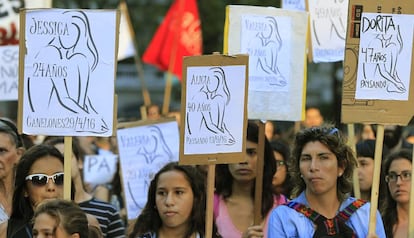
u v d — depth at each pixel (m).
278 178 15.39
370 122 12.07
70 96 11.99
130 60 65.81
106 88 12.01
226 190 13.90
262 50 13.71
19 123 11.98
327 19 16.17
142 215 12.55
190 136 12.03
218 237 12.73
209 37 49.16
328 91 59.62
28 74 11.98
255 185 13.49
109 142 24.56
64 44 11.99
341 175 11.83
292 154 12.08
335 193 11.77
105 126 12.00
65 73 11.99
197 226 12.38
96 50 11.99
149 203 12.53
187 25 26.14
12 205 12.30
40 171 12.25
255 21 13.70
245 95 12.21
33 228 10.68
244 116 12.22
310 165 11.66
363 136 21.30
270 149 13.95
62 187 12.40
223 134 12.13
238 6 13.68
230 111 12.16
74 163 13.72
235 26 13.67
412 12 12.08
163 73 67.44
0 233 12.21
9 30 19.36
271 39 13.74
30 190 12.27
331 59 16.19
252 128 13.85
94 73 11.99
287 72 13.79
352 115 12.08
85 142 22.02
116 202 18.84
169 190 12.26
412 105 12.09
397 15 12.07
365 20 12.05
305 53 13.85
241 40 13.69
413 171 11.92
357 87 12.07
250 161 13.69
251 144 13.73
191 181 12.32
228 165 13.84
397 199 13.78
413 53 12.08
